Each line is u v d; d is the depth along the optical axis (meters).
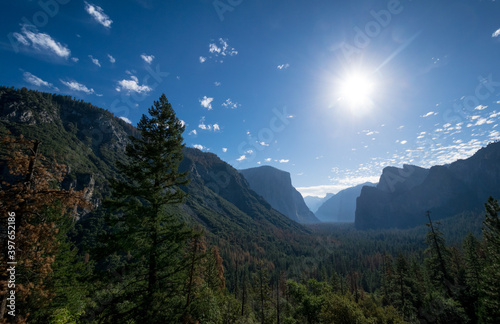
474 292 33.62
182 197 14.26
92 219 94.38
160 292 12.41
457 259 49.34
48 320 15.81
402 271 44.91
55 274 17.70
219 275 42.69
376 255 150.88
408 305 40.06
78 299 18.59
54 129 181.12
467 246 39.56
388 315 29.56
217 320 18.33
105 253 11.71
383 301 53.22
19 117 163.75
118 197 12.67
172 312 12.12
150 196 13.12
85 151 186.88
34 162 8.26
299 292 49.31
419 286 45.75
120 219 12.26
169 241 13.42
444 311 32.66
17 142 8.05
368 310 30.42
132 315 11.31
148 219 12.66
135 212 12.38
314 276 113.56
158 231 13.13
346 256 157.50
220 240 164.25
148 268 13.04
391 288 50.44
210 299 17.55
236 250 151.38
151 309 11.44
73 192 8.72
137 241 12.36
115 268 12.16
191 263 14.30
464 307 32.91
